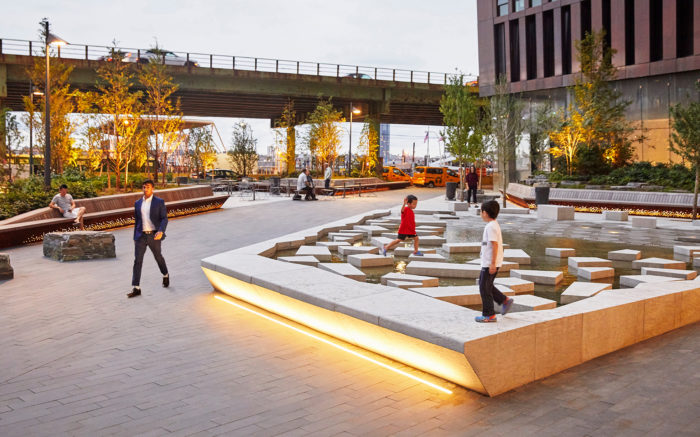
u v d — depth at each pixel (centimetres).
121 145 2627
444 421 431
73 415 444
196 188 2403
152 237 891
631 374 536
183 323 722
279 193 3428
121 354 599
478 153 3266
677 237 1535
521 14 3897
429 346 498
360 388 502
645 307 661
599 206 2453
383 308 580
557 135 3347
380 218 2014
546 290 896
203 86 4319
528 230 1744
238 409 455
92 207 1792
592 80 3164
